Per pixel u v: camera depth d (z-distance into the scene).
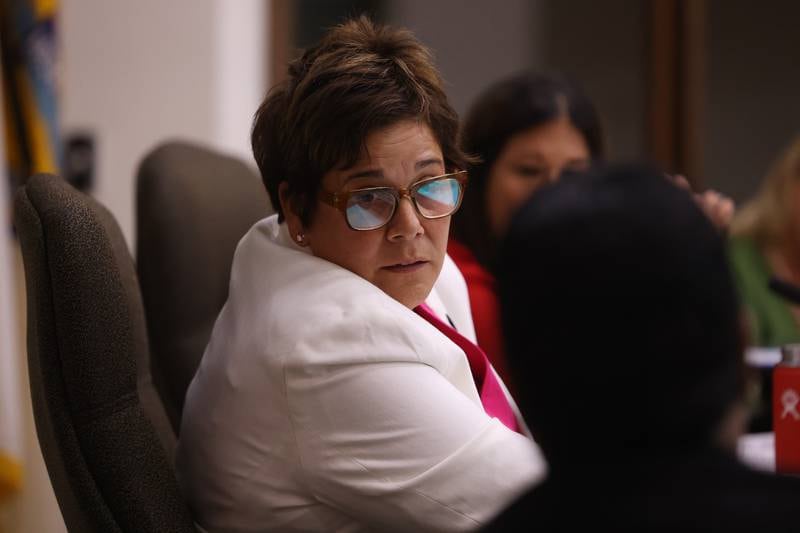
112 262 3.99
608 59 13.53
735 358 2.35
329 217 4.10
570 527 2.34
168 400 5.93
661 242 2.30
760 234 9.63
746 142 13.78
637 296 2.29
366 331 3.92
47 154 8.45
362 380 3.88
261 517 4.16
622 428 2.36
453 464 3.80
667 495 2.30
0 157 8.05
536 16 13.19
